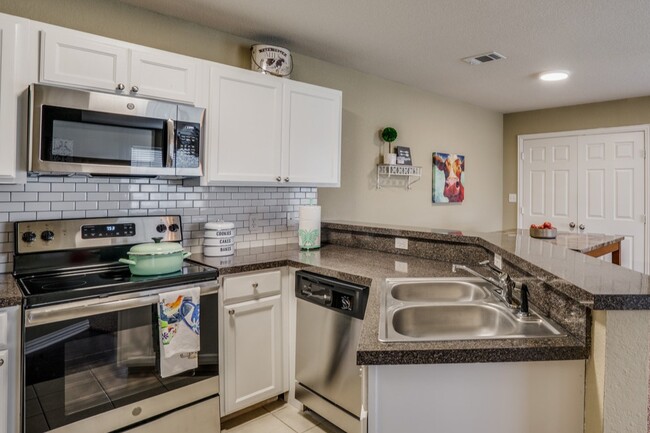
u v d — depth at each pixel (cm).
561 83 397
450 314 156
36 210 208
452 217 476
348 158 361
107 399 179
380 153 388
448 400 114
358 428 203
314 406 231
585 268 136
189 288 203
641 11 240
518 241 215
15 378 160
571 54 314
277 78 268
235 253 271
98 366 177
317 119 293
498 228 546
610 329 102
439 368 113
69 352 169
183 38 260
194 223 267
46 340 164
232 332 223
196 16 254
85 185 223
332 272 221
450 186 466
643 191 450
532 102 482
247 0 233
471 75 373
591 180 486
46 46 184
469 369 114
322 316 225
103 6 230
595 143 482
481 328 155
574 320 118
